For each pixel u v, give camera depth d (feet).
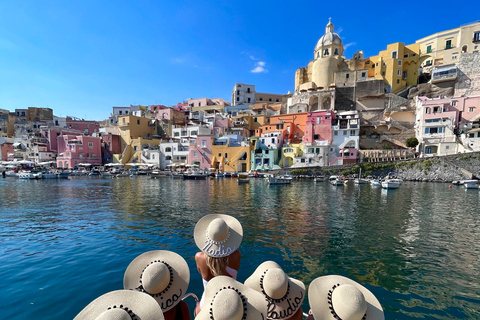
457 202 72.54
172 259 9.62
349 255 30.09
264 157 186.80
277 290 8.10
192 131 228.84
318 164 170.60
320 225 44.45
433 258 29.40
